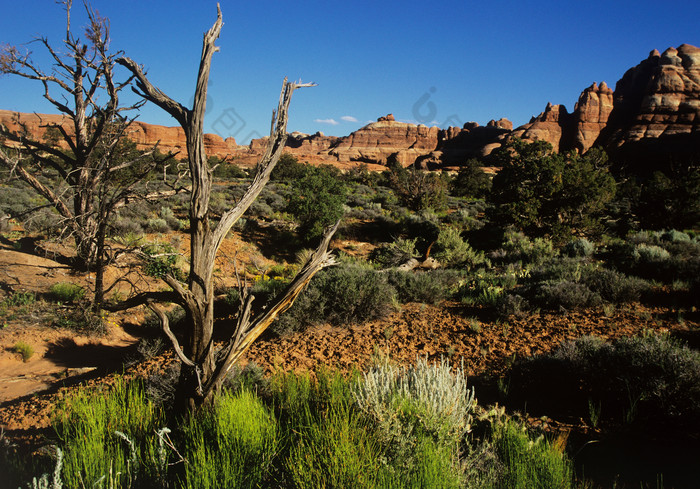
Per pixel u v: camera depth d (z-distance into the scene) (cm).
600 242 1939
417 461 287
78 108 1178
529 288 931
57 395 636
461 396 377
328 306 861
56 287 1144
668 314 738
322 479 264
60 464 235
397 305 922
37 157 1155
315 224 2070
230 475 274
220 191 3219
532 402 481
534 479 279
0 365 843
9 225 1638
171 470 312
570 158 2217
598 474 331
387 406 348
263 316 424
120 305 405
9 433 487
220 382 422
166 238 1788
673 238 1570
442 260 1648
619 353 484
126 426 383
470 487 269
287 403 430
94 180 1115
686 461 340
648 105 11406
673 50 12088
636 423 407
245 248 1906
